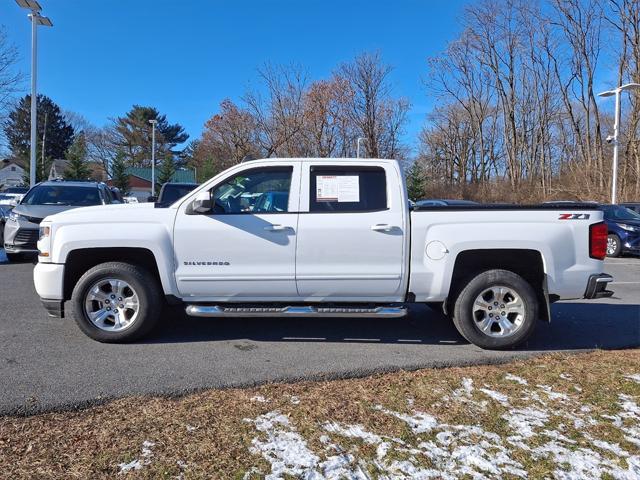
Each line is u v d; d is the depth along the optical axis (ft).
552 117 137.69
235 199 17.02
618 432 10.91
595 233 16.80
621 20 97.91
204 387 13.39
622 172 97.19
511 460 9.78
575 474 9.35
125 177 181.37
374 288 16.81
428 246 16.62
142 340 17.58
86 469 9.28
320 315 16.78
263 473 9.21
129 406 12.10
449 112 184.14
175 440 10.36
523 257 17.39
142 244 16.49
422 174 178.19
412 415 11.66
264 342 17.67
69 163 158.92
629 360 15.93
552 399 12.65
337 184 16.84
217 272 16.61
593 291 16.76
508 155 147.74
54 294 16.81
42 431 10.77
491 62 145.79
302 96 133.90
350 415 11.62
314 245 16.52
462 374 14.55
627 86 72.95
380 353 16.60
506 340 16.93
